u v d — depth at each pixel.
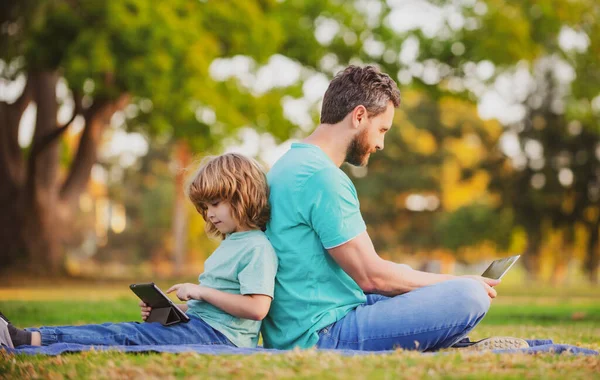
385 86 4.55
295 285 4.37
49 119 25.31
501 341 4.56
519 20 24.81
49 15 19.38
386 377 3.41
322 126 4.61
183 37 20.22
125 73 19.94
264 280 4.24
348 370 3.56
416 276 4.39
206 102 21.05
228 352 4.02
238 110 24.89
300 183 4.34
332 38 26.48
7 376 3.57
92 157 26.16
